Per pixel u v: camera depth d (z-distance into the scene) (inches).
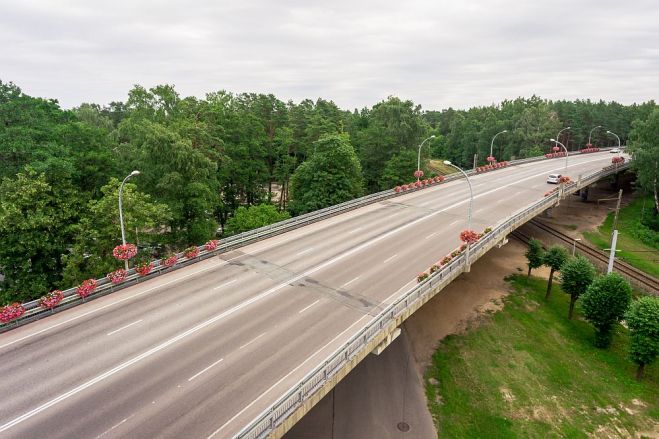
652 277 1578.5
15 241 1106.7
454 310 1395.2
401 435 892.6
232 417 588.4
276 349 745.6
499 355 1166.3
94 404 611.2
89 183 1461.6
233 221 1690.5
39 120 1384.1
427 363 1132.5
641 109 4170.8
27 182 1117.1
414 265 1117.1
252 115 2325.3
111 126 3184.1
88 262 1187.3
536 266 1560.0
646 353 995.9
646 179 2203.5
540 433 902.4
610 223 2225.6
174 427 569.9
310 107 3184.1
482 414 956.0
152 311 879.7
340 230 1421.0
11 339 771.4
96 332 798.5
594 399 1000.2
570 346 1206.9
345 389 1016.9
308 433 884.0
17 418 582.6
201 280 1034.1
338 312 877.2
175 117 2023.9
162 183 1386.6
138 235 1234.0
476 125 4379.9
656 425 923.4
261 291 973.8
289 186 2706.7
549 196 1718.8
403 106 2605.8
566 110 4463.6
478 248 1182.9
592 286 1190.3
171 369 690.2
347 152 1963.6
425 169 2568.9
